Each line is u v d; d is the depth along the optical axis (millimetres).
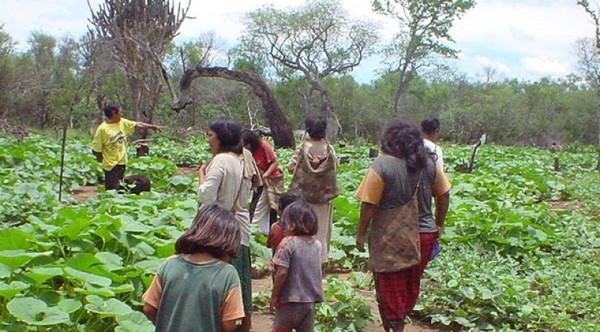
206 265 3541
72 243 6660
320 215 7520
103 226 6680
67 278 5625
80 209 8461
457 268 7633
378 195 5473
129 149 21219
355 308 6523
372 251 5594
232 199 5469
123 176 11328
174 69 36000
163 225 8148
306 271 5164
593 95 50438
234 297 3506
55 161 14992
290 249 5152
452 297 6941
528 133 49469
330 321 6418
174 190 14227
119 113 11070
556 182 16797
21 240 6277
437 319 6609
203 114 35438
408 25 44812
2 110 36344
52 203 10359
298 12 46062
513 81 61906
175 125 30641
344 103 50469
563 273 8242
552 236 9969
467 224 9680
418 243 5508
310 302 5176
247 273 5641
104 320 5496
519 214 10492
